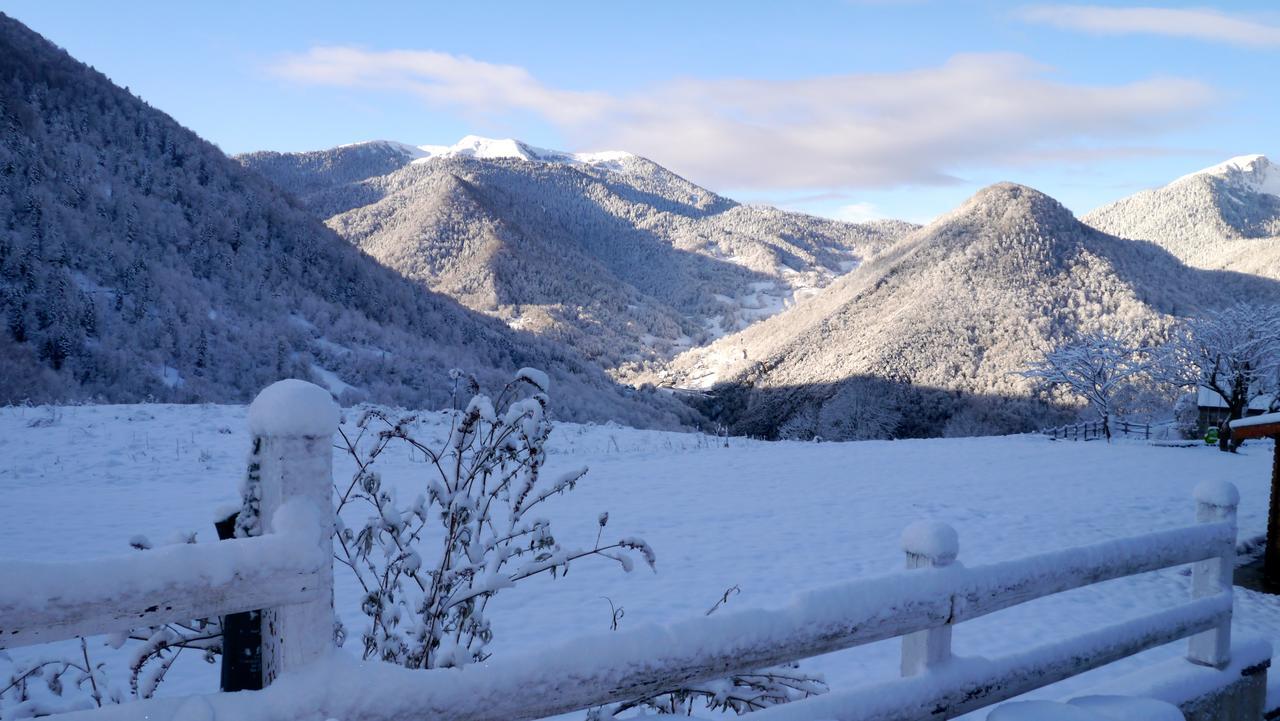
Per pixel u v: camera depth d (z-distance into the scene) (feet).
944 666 8.07
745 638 6.47
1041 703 8.38
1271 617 28.37
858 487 53.62
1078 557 9.27
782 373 535.19
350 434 56.44
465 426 8.29
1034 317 509.76
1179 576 32.01
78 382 214.07
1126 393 176.35
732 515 42.04
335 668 4.72
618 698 5.90
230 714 4.33
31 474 44.88
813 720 7.00
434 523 34.81
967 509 46.55
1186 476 65.87
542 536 8.47
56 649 18.03
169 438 57.06
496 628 22.62
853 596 7.14
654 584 28.07
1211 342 126.11
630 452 69.00
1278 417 33.91
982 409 393.09
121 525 32.86
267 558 4.44
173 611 4.15
